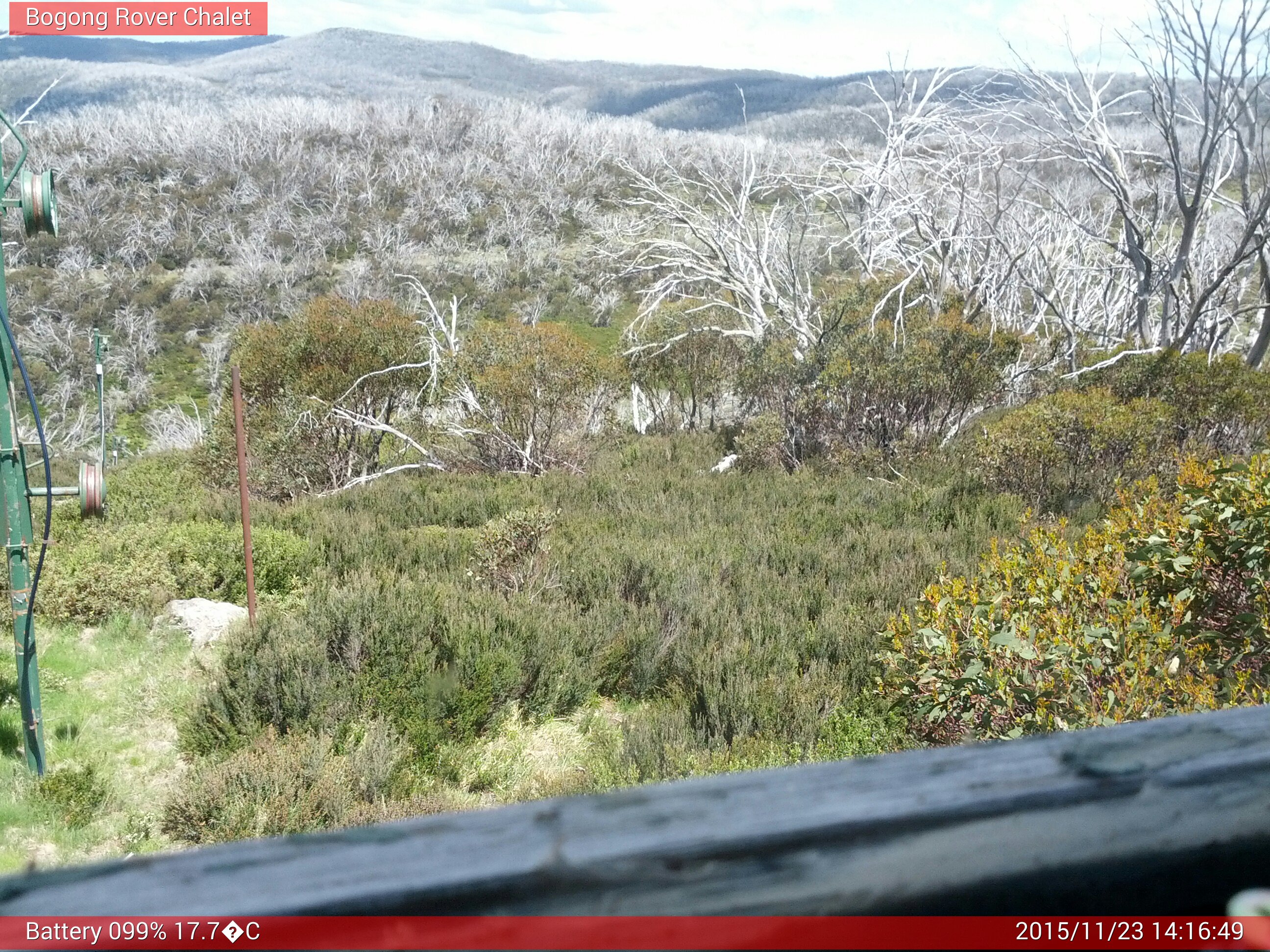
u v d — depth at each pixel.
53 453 27.81
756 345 16.22
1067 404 11.91
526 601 8.31
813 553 9.70
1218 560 4.27
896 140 16.88
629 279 49.75
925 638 4.59
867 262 17.84
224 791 5.49
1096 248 19.08
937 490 12.20
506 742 6.62
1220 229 17.20
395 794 5.80
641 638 7.49
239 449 8.04
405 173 68.19
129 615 8.53
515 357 16.30
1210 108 13.77
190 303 54.56
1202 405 12.85
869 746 5.30
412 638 7.07
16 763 6.09
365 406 16.14
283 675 6.69
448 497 13.61
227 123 75.81
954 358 14.45
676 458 16.48
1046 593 4.40
